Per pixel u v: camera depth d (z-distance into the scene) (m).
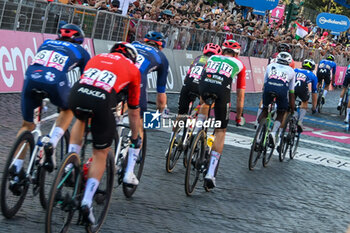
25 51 16.75
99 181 6.21
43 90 7.01
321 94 26.00
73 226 6.79
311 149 15.74
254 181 10.80
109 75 6.21
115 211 7.67
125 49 6.70
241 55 29.44
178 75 24.27
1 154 9.55
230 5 38.84
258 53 31.16
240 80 9.64
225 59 9.38
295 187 10.84
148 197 8.63
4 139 10.76
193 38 25.64
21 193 6.75
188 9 29.27
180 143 10.38
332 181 11.97
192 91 10.53
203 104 9.61
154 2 25.16
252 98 27.16
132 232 6.94
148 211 7.92
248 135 16.39
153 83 22.48
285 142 13.46
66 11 18.44
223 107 9.24
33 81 6.99
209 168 9.21
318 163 13.86
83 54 7.46
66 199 5.88
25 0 16.45
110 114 6.18
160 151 12.15
